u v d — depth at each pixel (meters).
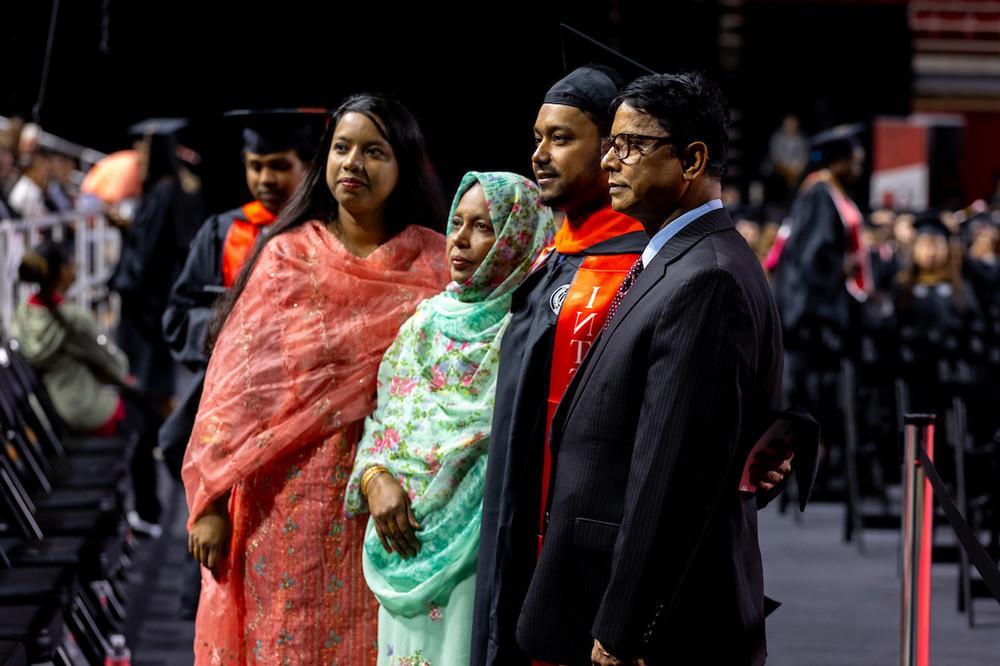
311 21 11.55
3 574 6.76
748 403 3.91
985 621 8.95
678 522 3.73
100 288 15.25
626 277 4.18
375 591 4.75
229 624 5.14
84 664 7.56
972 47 33.12
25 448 8.67
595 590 3.97
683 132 3.90
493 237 4.62
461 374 4.66
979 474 9.25
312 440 5.03
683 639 3.91
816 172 13.65
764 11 28.36
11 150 15.24
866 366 11.44
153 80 11.64
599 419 3.96
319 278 5.08
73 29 8.49
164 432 7.49
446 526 4.62
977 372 12.98
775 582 9.83
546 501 4.25
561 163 4.36
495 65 11.88
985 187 32.22
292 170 7.24
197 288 7.44
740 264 3.87
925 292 13.40
